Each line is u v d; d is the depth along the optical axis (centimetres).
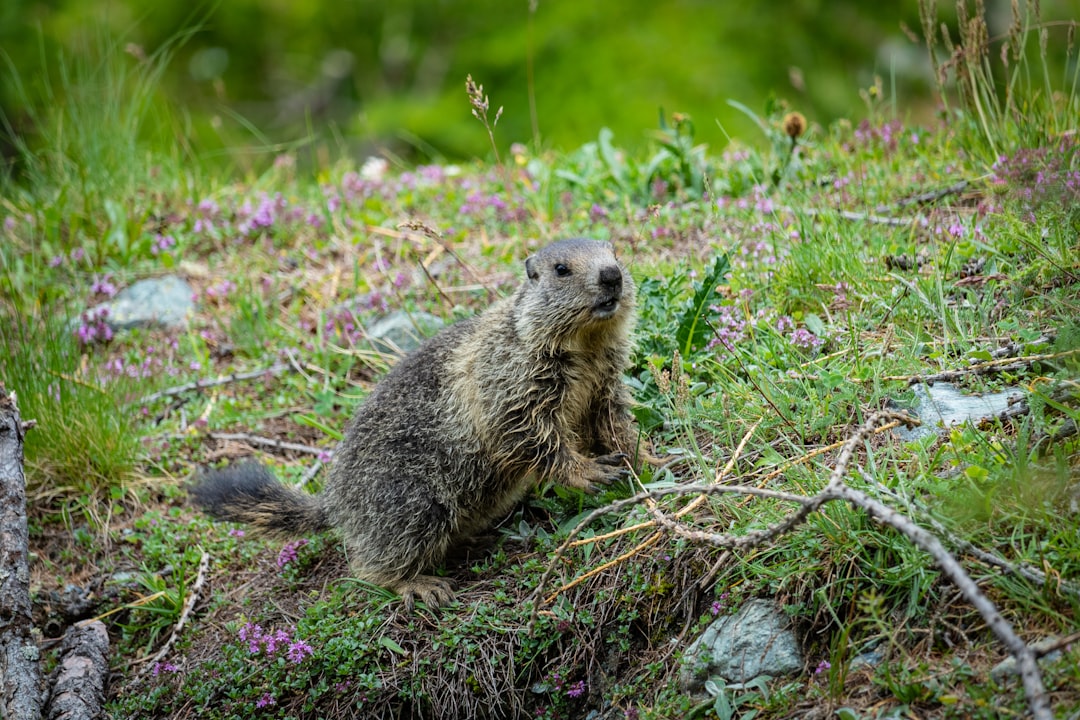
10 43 2425
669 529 782
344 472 959
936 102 1528
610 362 928
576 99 2494
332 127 1806
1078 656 594
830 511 728
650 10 2695
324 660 856
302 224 1480
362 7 2944
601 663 796
